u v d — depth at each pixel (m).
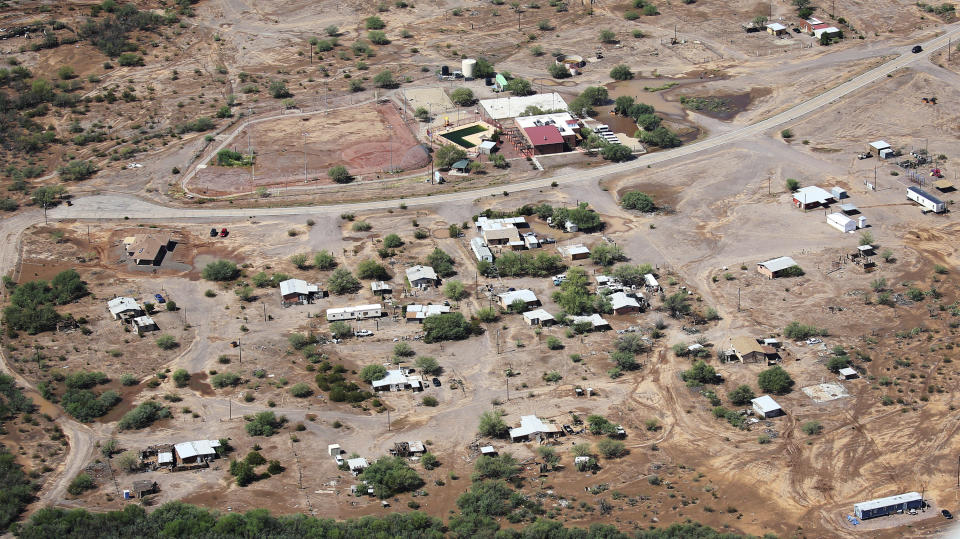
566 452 169.25
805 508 155.62
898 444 168.50
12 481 161.50
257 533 145.50
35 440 173.88
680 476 163.00
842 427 173.12
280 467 166.00
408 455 169.25
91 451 171.50
